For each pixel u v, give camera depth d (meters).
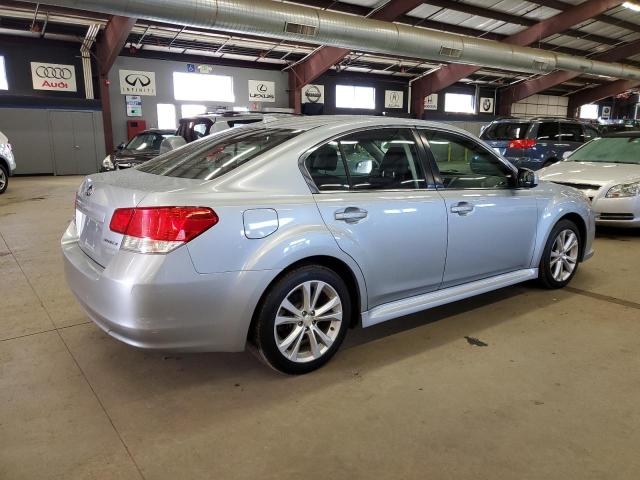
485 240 3.30
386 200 2.78
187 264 2.16
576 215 4.03
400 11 13.59
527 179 3.50
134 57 16.80
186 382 2.56
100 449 2.02
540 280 3.92
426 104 24.06
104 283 2.21
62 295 3.86
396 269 2.86
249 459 1.96
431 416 2.25
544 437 2.10
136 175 2.74
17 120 15.04
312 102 20.77
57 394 2.43
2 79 14.84
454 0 15.41
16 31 14.35
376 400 2.39
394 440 2.08
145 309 2.13
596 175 5.93
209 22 9.75
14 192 10.93
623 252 5.28
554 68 17.70
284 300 2.46
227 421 2.22
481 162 3.38
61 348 2.93
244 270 2.29
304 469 1.91
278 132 2.85
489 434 2.12
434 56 13.90
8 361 2.76
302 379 2.59
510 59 15.78
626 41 21.69
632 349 2.94
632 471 1.89
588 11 16.39
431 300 3.08
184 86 17.86
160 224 2.13
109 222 2.28
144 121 17.25
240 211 2.28
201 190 2.28
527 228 3.60
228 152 2.75
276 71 19.66
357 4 13.94
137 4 8.71
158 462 1.94
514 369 2.70
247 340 2.51
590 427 2.17
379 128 2.91
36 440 2.07
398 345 3.00
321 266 2.58
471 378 2.60
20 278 4.30
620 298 3.82
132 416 2.25
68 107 15.68
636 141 6.67
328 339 2.68
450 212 3.05
